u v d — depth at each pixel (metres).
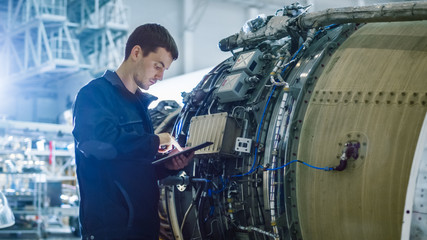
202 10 16.53
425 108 2.64
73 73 18.12
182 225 3.78
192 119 3.75
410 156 2.61
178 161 2.96
